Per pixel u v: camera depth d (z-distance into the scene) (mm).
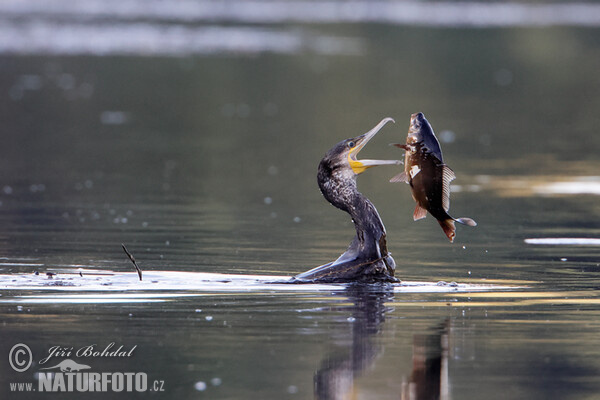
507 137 26984
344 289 10711
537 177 20484
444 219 10422
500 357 8289
